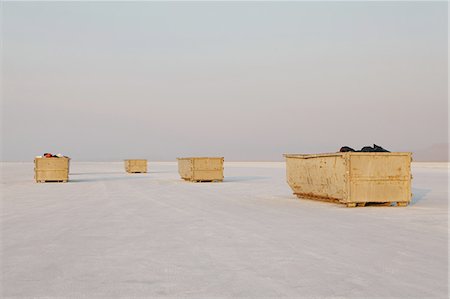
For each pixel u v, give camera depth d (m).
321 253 6.42
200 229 8.73
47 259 6.19
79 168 67.25
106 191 19.77
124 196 16.97
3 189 21.38
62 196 17.09
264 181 28.19
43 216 10.95
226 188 21.59
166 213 11.45
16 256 6.39
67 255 6.43
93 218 10.50
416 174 35.34
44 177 27.86
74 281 5.07
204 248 6.84
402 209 12.19
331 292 4.56
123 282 5.01
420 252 6.47
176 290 4.68
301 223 9.52
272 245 7.04
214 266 5.68
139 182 27.56
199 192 18.98
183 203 14.15
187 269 5.55
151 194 17.92
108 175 39.78
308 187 15.00
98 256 6.34
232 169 57.41
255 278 5.11
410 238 7.63
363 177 12.77
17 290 4.75
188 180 29.06
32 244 7.29
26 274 5.40
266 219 10.20
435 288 4.68
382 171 12.82
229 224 9.41
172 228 8.88
